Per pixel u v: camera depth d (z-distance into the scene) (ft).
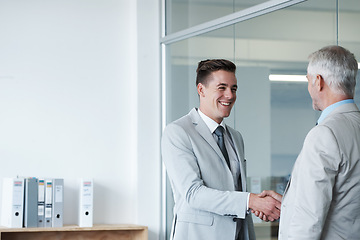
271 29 13.61
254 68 14.10
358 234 7.48
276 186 13.25
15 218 14.75
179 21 16.87
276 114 13.33
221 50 15.23
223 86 10.23
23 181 14.90
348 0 11.51
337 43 11.78
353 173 7.42
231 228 9.88
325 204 7.21
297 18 12.84
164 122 17.33
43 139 16.58
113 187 17.15
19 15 16.66
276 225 12.96
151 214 17.08
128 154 17.39
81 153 16.93
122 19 17.66
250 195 9.53
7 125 16.28
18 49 16.57
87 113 17.10
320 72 7.93
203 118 10.49
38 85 16.69
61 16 17.10
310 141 7.50
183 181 9.87
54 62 16.92
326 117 7.77
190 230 9.95
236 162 10.46
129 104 17.53
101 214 16.96
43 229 14.85
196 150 10.07
